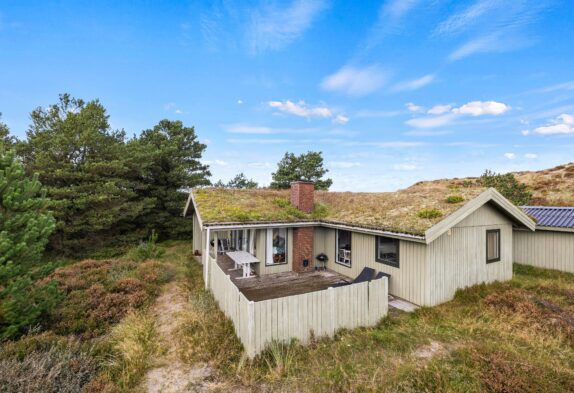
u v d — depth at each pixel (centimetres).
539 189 2744
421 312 813
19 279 639
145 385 492
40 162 1504
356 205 1320
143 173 2053
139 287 956
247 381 495
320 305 658
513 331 676
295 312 625
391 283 976
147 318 760
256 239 1256
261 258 1235
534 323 694
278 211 1274
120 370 531
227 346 610
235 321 677
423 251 857
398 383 469
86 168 1628
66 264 1518
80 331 702
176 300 930
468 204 894
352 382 476
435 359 544
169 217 2245
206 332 656
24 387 416
